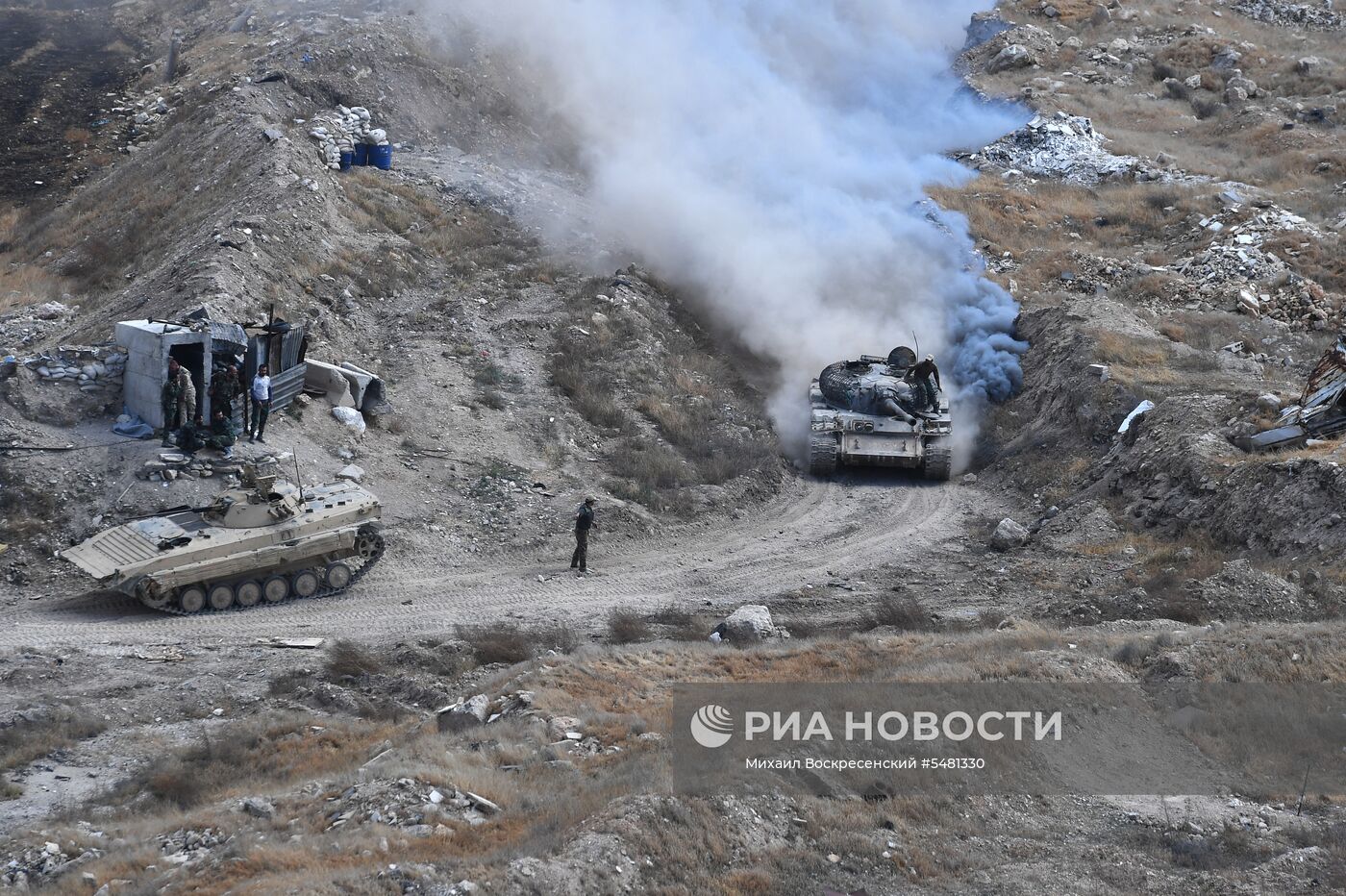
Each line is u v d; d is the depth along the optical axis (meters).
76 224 148.38
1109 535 87.94
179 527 75.56
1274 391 99.56
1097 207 166.88
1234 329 126.69
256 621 74.12
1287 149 179.50
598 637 71.75
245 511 76.38
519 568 86.31
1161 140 188.38
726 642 69.00
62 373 88.88
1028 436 111.44
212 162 146.62
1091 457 102.31
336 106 167.62
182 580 73.19
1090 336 116.44
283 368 95.44
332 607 77.25
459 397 107.69
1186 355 114.44
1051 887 41.38
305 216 126.00
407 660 68.00
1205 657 58.62
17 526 80.38
